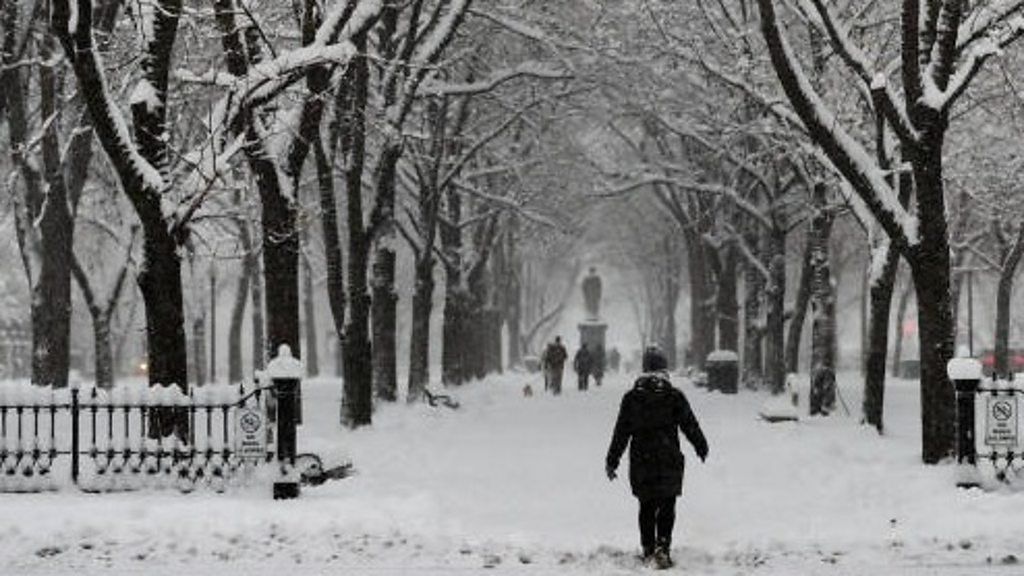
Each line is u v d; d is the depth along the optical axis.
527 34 122.06
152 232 61.16
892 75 94.25
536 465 72.75
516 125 155.62
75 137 106.75
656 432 41.72
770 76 100.62
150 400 54.62
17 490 53.41
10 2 90.75
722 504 56.62
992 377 57.06
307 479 58.62
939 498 53.91
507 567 40.72
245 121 64.31
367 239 96.69
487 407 133.12
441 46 98.88
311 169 151.12
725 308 172.38
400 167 140.88
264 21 88.12
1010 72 96.94
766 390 162.00
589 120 169.75
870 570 39.88
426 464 72.31
